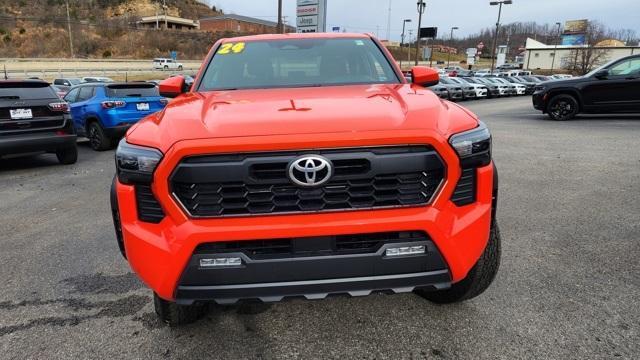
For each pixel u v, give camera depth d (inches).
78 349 103.3
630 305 113.5
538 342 100.6
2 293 130.6
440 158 84.1
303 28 1067.3
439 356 97.9
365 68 139.2
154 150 84.2
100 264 148.9
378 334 106.3
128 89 411.5
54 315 118.1
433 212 84.3
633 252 144.8
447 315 112.6
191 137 82.7
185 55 3725.4
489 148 91.5
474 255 88.4
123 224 88.2
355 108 94.5
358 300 121.2
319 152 81.9
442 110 94.7
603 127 445.7
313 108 95.1
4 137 292.2
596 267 135.0
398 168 82.7
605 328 104.4
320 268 82.9
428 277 85.7
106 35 3777.1
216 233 81.4
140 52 3582.7
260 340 105.4
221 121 88.2
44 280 138.3
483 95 1107.3
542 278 129.0
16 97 297.4
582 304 114.8
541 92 516.1
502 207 195.0
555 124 483.5
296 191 82.4
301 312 116.5
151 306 121.6
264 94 116.0
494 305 116.1
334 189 82.9
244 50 147.9
